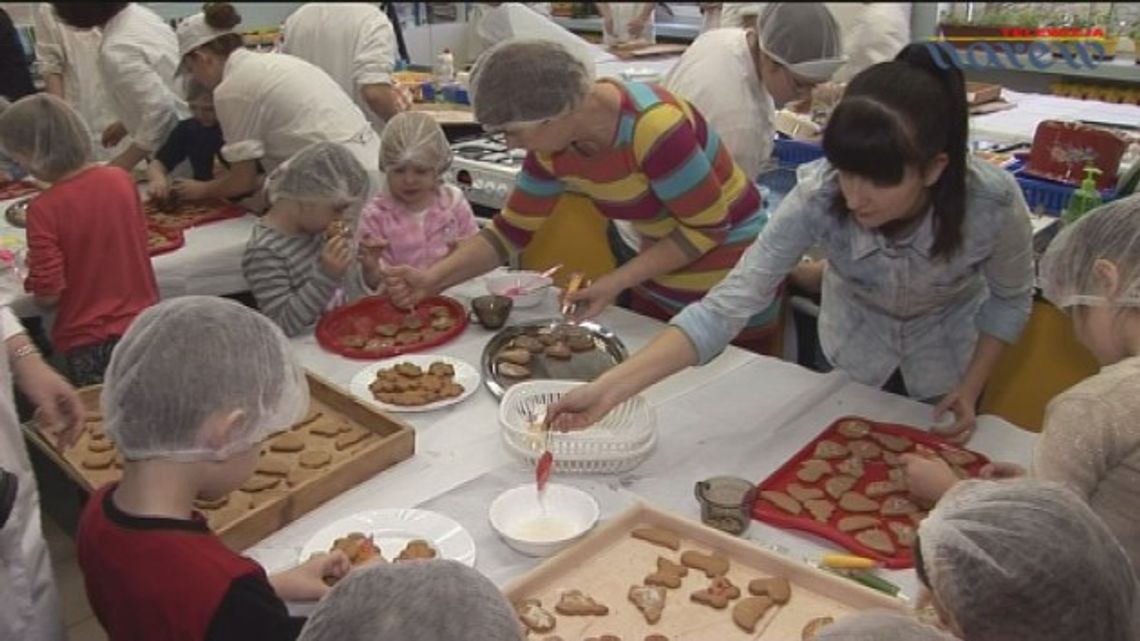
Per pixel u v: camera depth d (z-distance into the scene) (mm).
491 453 1676
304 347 2146
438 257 2590
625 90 1985
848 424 1726
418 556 1318
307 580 1249
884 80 1413
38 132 2279
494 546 1393
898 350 1938
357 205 2600
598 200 2180
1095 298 1245
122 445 1119
